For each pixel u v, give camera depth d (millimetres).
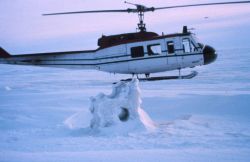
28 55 18922
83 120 7195
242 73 22281
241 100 8969
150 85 15906
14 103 11430
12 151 4043
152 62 17250
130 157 3307
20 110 9500
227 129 6016
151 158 3252
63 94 12758
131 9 16266
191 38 17141
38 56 18875
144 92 12102
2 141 5316
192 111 8547
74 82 23641
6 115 8867
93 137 5387
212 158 3230
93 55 18125
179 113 8492
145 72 17797
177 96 10266
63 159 3225
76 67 18516
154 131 5766
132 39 17422
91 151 3900
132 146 4453
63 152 3766
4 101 12328
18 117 8555
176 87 14695
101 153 3580
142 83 17000
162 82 17094
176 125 6336
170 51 17125
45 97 12289
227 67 29141
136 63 17406
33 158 3285
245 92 10992
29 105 10570
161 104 9500
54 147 4496
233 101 8969
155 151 3674
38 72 45406
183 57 17062
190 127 6168
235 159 3182
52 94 12992
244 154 3420
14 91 16859
